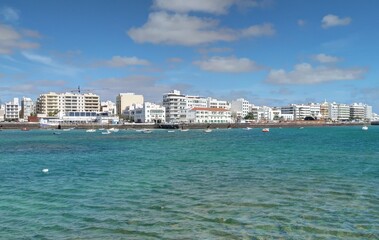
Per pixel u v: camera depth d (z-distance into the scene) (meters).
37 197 24.72
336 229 17.75
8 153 59.00
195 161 45.19
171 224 18.58
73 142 89.69
